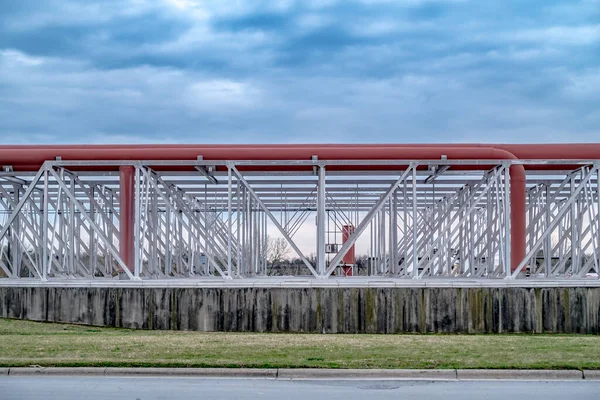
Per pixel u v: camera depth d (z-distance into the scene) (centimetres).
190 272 3462
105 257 3234
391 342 1725
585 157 2756
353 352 1521
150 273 2991
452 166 2752
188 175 2898
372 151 2647
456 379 1306
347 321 2242
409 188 3466
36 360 1408
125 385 1242
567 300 2269
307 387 1222
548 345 1659
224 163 2659
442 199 3784
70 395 1151
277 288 2258
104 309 2317
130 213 2709
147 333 2125
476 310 2248
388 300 2247
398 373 1323
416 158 2647
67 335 1972
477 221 3925
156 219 3016
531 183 3244
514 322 2253
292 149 2672
